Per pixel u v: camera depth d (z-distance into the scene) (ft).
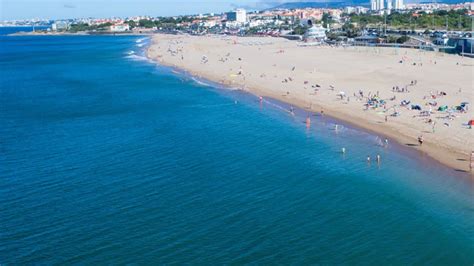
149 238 141.49
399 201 163.63
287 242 138.31
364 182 180.75
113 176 193.67
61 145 242.17
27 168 206.69
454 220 149.38
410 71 415.85
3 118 308.60
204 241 139.23
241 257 130.82
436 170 189.26
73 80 484.74
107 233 144.97
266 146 229.04
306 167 198.70
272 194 171.63
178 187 179.73
